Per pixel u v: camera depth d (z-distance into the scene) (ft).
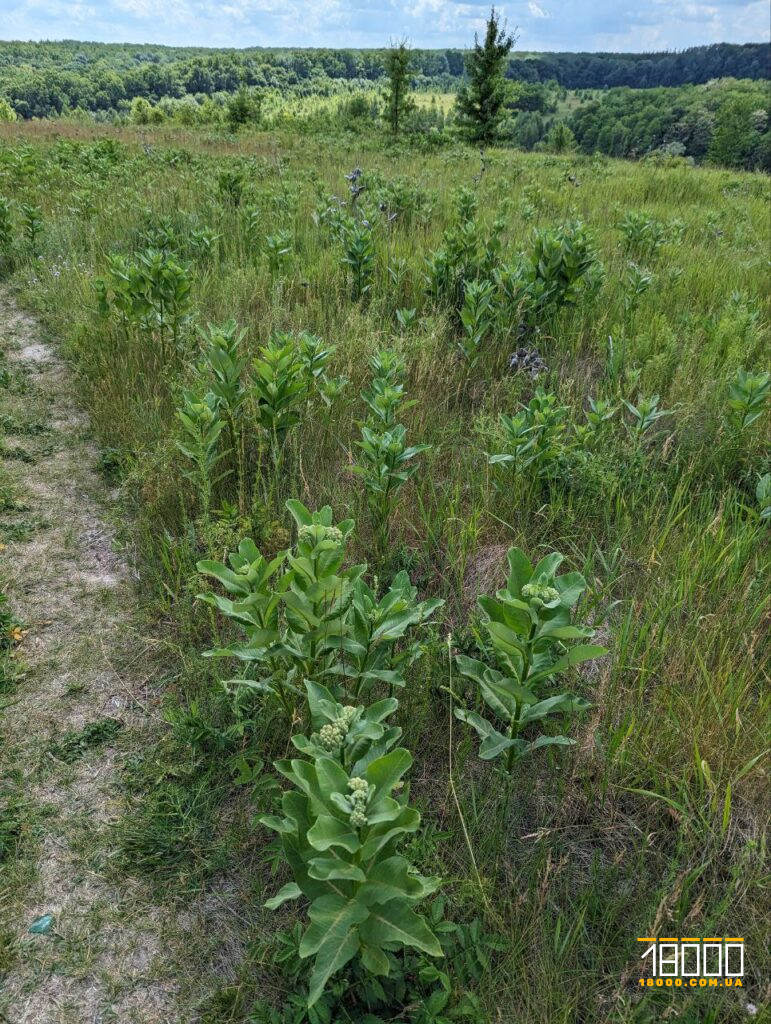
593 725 8.26
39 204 35.35
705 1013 6.35
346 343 17.43
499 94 83.15
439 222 32.09
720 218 37.22
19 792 8.46
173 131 81.35
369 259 21.66
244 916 7.28
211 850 7.87
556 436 13.03
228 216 31.48
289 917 7.26
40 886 7.48
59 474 14.70
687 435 14.42
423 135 78.43
